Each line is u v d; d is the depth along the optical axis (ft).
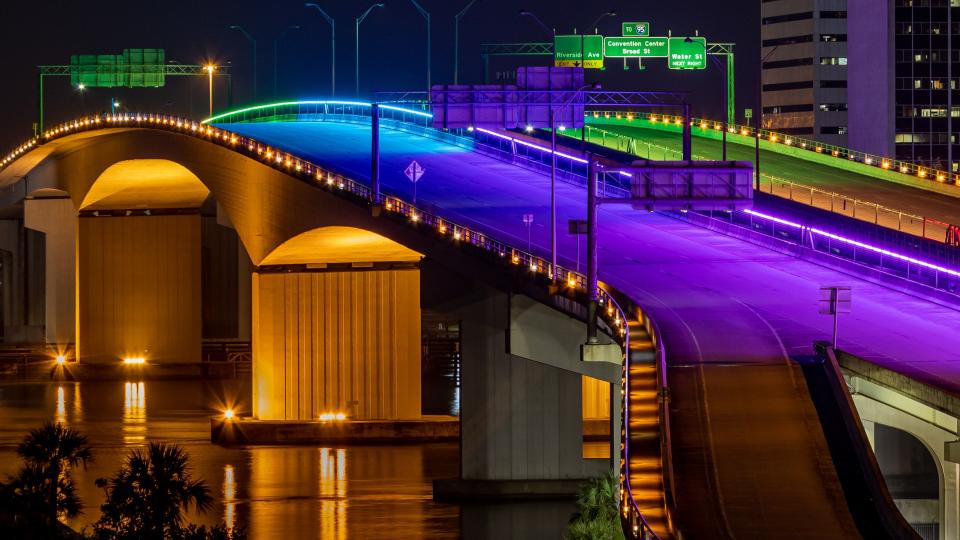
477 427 366.84
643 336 256.52
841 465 191.52
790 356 243.19
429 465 416.05
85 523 314.14
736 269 344.28
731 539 166.61
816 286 322.55
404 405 479.00
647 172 313.12
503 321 365.81
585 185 468.75
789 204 469.98
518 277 328.70
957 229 401.70
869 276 332.60
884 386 222.07
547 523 332.60
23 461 410.52
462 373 369.30
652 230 400.88
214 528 220.02
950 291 331.77
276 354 479.82
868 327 275.18
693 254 365.40
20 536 218.59
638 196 313.12
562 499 364.99
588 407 440.45
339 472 403.95
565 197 442.91
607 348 268.41
